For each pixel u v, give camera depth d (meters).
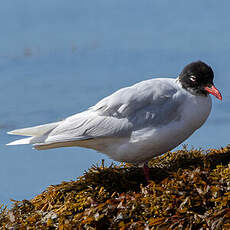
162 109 11.00
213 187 9.28
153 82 11.41
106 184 10.55
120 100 11.20
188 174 9.87
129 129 11.00
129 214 9.27
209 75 11.07
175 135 11.04
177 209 9.12
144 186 10.70
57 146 11.72
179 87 11.35
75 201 10.07
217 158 11.20
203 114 11.24
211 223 8.84
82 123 11.38
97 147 11.53
